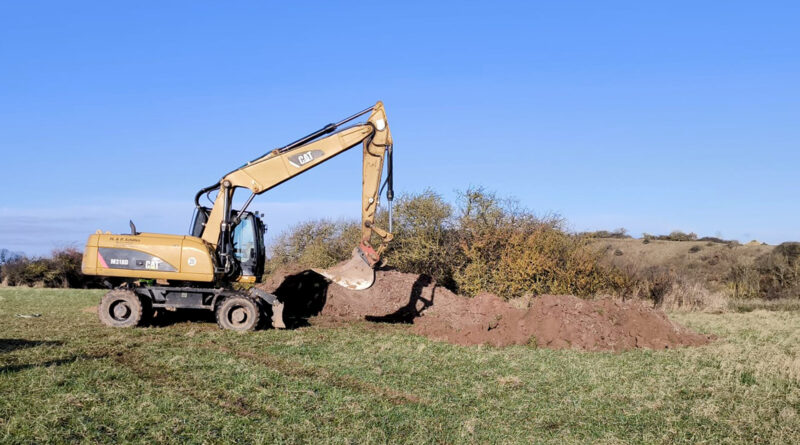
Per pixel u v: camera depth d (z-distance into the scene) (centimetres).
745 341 1302
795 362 997
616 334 1245
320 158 1408
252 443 604
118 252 1364
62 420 650
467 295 2066
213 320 1517
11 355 991
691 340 1277
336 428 657
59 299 2234
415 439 633
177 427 637
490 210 2119
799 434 666
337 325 1501
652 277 2248
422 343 1219
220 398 764
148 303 1409
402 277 1766
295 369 955
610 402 793
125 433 612
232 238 1444
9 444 575
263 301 1449
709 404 776
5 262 3531
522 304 1838
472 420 695
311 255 2936
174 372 898
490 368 991
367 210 1400
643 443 639
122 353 1047
